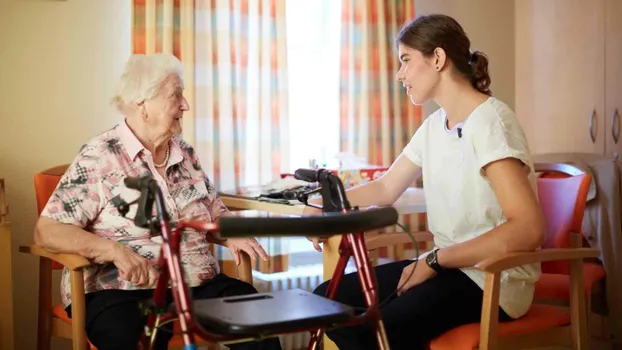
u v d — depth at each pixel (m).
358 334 1.89
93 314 1.91
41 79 2.72
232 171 2.96
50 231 1.96
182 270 1.34
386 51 3.26
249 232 1.25
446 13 3.63
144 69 2.11
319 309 1.41
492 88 3.79
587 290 2.53
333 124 3.30
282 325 1.32
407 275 1.96
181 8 2.83
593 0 3.34
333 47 3.29
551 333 1.96
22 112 2.70
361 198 2.27
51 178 2.23
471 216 1.96
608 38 3.27
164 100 2.11
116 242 1.96
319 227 1.30
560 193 2.44
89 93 2.80
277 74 3.05
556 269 2.63
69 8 2.75
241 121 3.00
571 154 3.37
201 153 2.92
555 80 3.57
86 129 2.80
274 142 3.07
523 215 1.79
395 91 3.31
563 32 3.52
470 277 1.92
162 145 2.18
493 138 1.86
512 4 3.81
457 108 1.99
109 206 2.05
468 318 1.91
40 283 2.18
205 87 2.91
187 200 2.19
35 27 2.70
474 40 3.72
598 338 3.27
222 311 1.39
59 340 2.81
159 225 1.42
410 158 2.25
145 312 1.49
